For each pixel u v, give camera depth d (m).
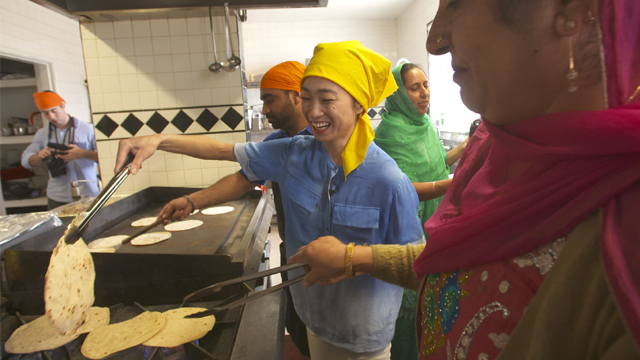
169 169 2.32
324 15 4.97
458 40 0.39
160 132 2.26
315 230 1.06
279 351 0.84
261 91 1.69
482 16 0.36
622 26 0.29
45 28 3.73
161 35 2.16
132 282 1.09
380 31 5.32
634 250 0.27
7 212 3.93
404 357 1.54
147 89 2.21
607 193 0.31
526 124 0.38
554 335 0.32
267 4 2.03
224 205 2.19
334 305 1.06
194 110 2.25
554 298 0.33
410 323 1.52
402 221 1.01
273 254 3.36
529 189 0.38
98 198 0.94
